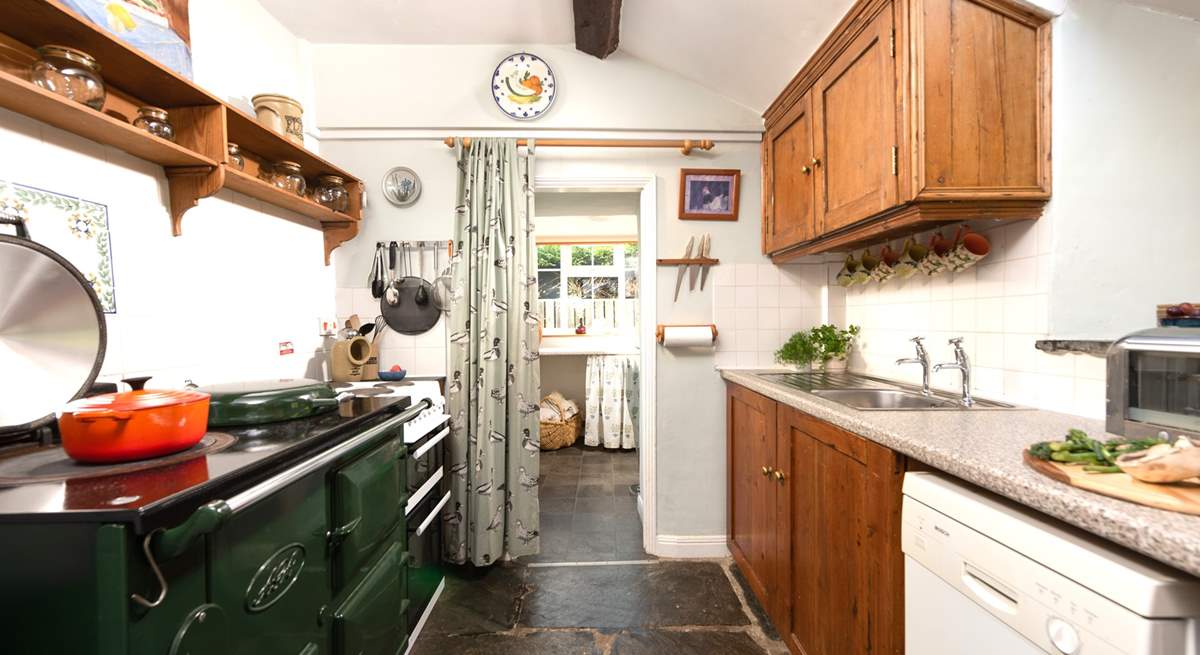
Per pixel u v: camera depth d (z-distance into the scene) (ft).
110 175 3.80
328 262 6.81
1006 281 4.35
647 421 7.38
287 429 3.35
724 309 7.32
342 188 6.40
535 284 6.98
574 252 14.65
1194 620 1.65
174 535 1.98
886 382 5.79
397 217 7.06
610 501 9.24
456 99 6.99
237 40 5.52
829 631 4.13
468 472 6.79
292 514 2.87
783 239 6.53
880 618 3.36
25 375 2.92
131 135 3.57
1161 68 3.77
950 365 4.39
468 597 6.21
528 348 6.88
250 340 5.33
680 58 6.72
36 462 2.56
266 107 5.19
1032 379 4.13
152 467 2.46
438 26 6.58
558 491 9.77
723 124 7.17
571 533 7.97
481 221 6.81
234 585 2.43
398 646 4.32
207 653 2.24
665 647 5.26
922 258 5.22
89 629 1.91
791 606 4.94
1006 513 2.32
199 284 4.66
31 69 3.12
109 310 3.79
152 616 2.00
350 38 6.79
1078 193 3.85
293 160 5.72
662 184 7.28
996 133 3.88
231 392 3.55
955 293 5.00
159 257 4.23
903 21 3.95
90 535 1.91
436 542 6.25
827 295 7.32
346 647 3.34
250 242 5.34
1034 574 2.08
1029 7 3.82
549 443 12.56
